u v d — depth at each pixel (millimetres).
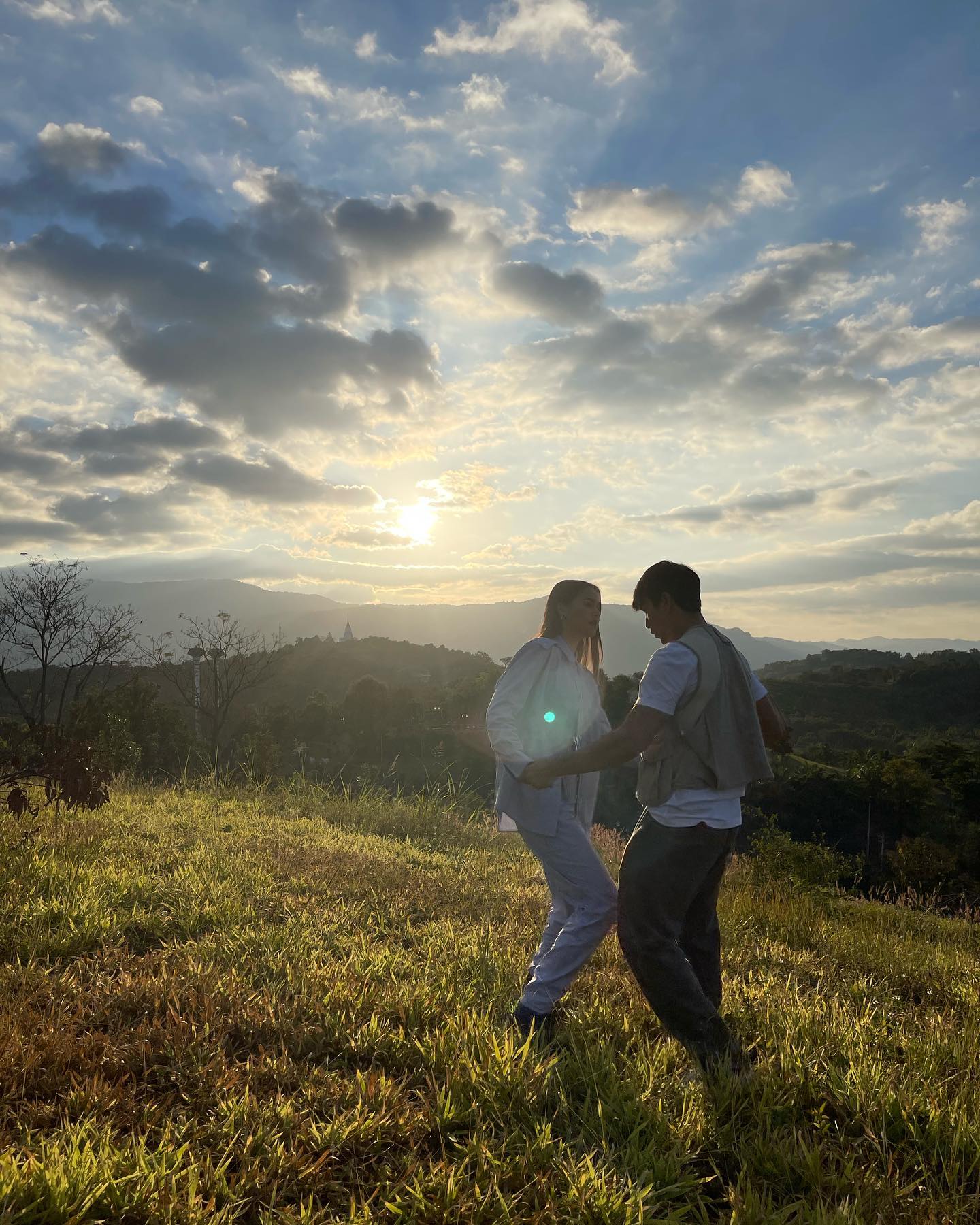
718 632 2889
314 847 7035
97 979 3291
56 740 5410
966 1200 2148
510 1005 3393
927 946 6863
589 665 3582
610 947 4387
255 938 3992
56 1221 1787
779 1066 2900
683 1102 2564
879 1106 2619
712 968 3107
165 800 9828
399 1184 2039
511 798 3197
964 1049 3242
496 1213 1966
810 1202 2123
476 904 5484
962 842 58406
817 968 5109
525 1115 2459
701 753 2709
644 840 2787
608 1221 1938
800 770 71062
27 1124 2191
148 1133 2191
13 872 4809
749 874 9688
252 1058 2678
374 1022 2963
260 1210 1929
